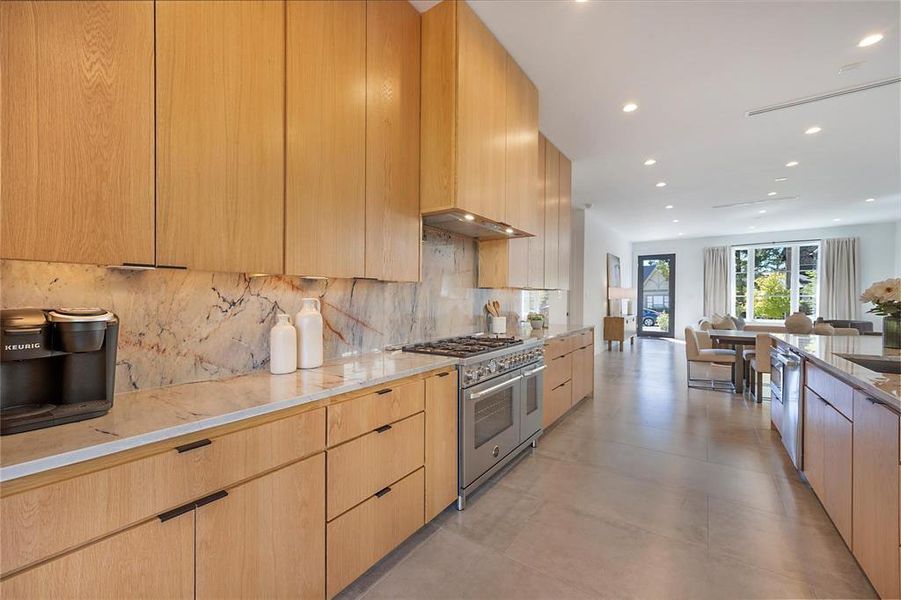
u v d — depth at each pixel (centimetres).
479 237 348
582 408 427
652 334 1153
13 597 80
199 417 112
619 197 636
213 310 165
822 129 370
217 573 114
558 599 156
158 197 122
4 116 95
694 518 212
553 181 418
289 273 160
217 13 137
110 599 93
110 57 112
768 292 986
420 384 193
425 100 229
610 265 923
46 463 84
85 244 107
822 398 219
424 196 229
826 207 697
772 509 221
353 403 157
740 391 496
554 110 337
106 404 114
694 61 265
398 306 267
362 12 193
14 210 96
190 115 130
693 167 481
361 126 192
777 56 258
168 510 104
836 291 886
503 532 200
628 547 188
